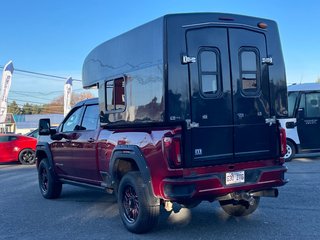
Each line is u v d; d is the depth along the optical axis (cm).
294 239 571
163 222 681
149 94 591
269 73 639
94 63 756
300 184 976
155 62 579
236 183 593
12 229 682
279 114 645
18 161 1919
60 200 922
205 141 575
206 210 756
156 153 569
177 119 558
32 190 1073
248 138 611
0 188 1125
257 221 670
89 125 789
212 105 584
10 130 4091
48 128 909
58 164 889
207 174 571
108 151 689
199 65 580
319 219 670
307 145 1440
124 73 654
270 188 627
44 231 664
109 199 912
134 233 624
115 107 682
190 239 589
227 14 607
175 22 571
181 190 548
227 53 603
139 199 597
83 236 627
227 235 601
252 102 618
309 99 1453
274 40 648
